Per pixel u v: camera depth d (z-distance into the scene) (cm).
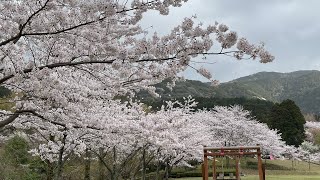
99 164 1798
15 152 1805
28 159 1842
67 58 722
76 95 754
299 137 5431
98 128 935
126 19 586
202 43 527
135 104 1312
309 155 4594
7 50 620
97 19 559
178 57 548
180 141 1755
